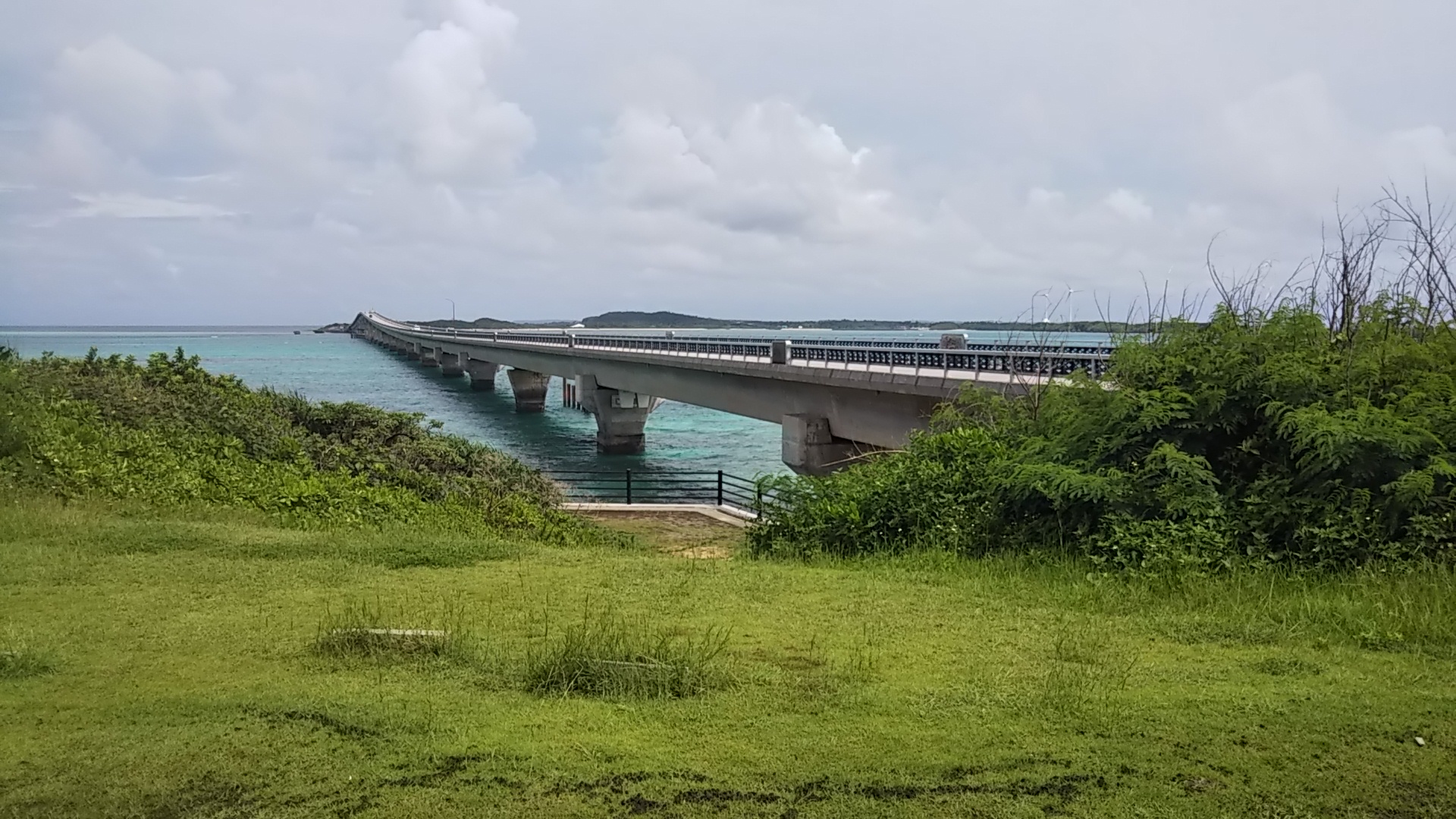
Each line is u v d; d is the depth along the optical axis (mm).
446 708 5500
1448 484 9555
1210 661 6719
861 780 4594
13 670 6102
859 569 10984
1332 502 9742
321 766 4715
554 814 4266
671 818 4234
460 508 17438
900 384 27562
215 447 18609
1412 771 4730
